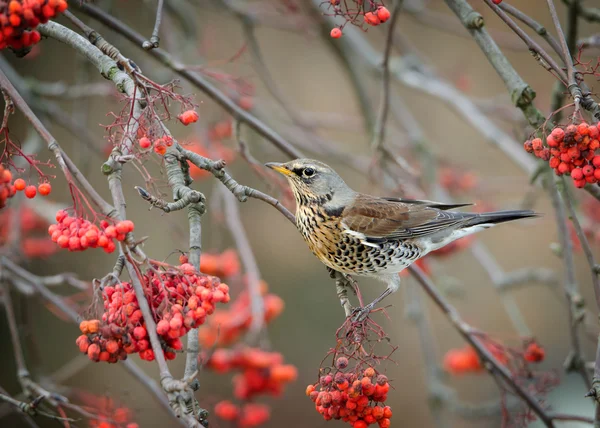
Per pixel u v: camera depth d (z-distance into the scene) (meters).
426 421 15.97
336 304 16.25
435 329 16.83
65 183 14.30
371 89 17.58
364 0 6.93
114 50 6.49
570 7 8.72
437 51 18.50
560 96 8.58
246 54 16.09
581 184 6.10
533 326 16.89
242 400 10.24
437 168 15.23
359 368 6.21
